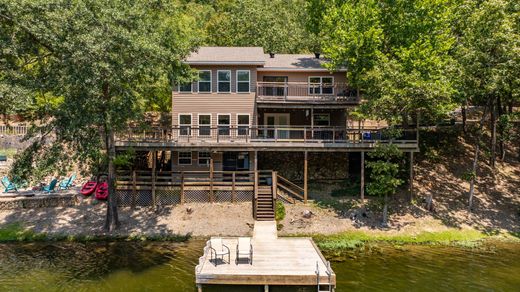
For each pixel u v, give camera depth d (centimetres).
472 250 1788
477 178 2525
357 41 2252
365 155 2689
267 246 1584
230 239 1666
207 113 2500
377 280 1438
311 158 2652
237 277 1265
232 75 2497
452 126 3142
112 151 1942
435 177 2523
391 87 2003
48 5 1412
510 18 2072
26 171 1648
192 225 2017
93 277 1456
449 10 2303
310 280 1266
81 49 1377
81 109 1482
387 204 2162
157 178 2228
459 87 2131
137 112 1761
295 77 2669
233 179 2239
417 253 1742
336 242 1853
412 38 2295
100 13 1484
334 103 2523
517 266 1592
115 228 1964
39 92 1602
